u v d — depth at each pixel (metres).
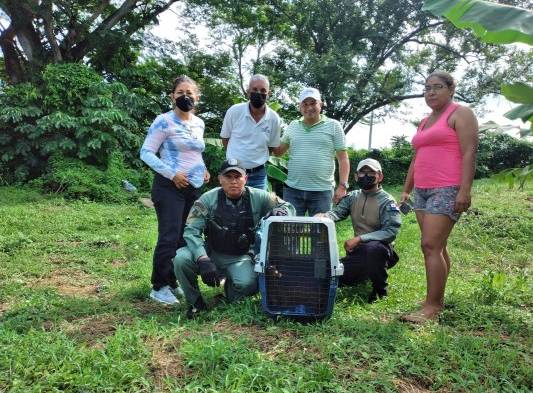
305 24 19.22
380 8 18.80
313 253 3.70
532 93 3.03
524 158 21.47
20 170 12.12
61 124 11.89
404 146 21.62
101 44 15.45
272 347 3.23
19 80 15.52
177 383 2.78
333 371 2.89
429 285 3.87
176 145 4.26
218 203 4.05
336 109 19.25
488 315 3.96
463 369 2.95
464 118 3.64
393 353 3.17
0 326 3.67
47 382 2.75
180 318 3.78
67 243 7.10
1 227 7.79
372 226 4.61
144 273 5.54
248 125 4.79
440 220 3.74
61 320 3.87
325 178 4.97
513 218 8.51
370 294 4.46
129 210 10.29
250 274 4.06
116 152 12.59
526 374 2.93
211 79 19.70
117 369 2.85
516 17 2.78
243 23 19.44
